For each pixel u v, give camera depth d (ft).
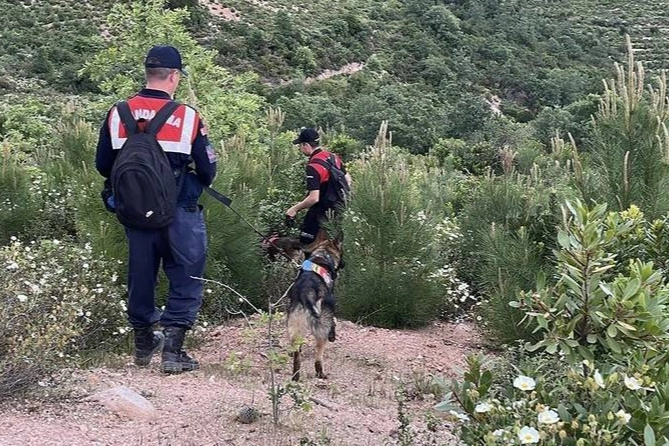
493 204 30.45
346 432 14.84
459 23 243.40
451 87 200.54
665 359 11.59
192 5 186.80
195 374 18.26
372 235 27.91
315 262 20.68
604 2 294.46
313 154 26.86
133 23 43.68
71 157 33.60
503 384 13.66
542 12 281.33
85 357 19.54
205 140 16.90
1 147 31.48
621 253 18.52
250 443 13.53
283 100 147.64
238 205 27.63
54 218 30.04
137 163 15.99
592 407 10.50
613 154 22.30
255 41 186.91
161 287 24.47
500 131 136.98
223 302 26.89
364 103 147.23
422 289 27.99
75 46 143.54
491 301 24.64
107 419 13.96
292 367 20.51
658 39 262.67
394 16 242.99
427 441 14.15
